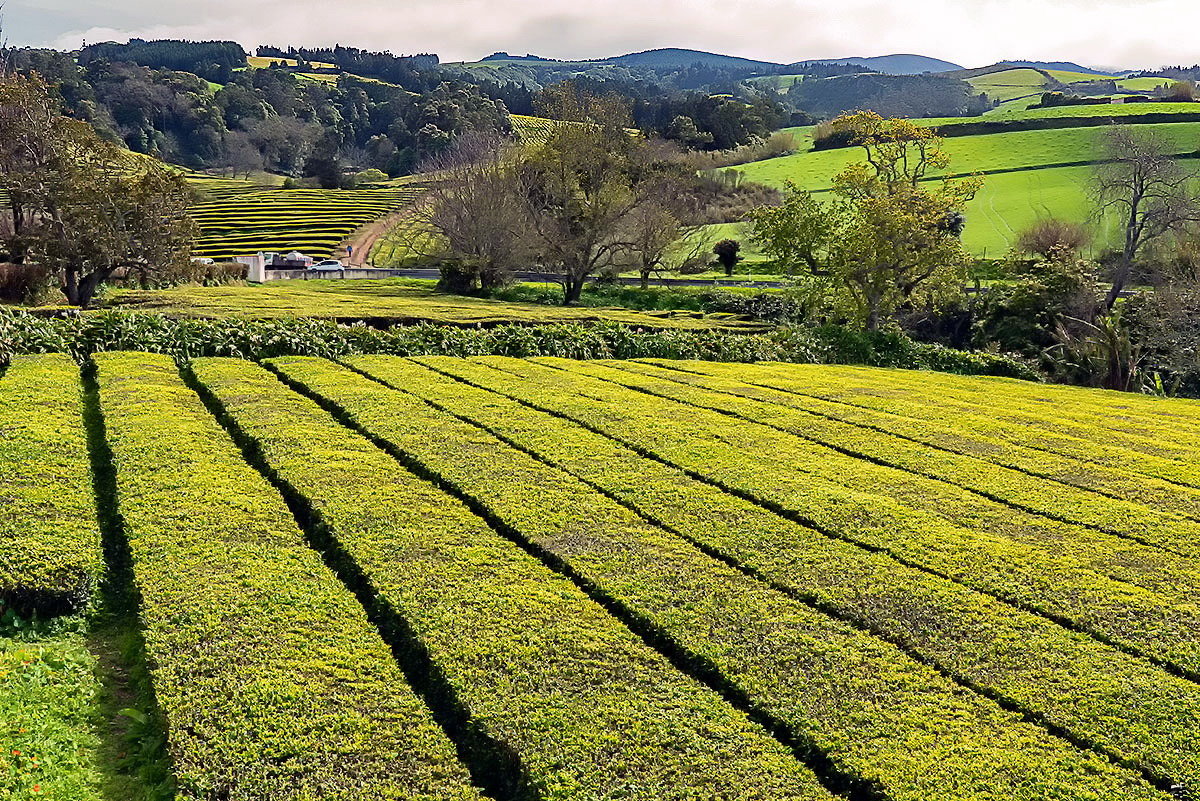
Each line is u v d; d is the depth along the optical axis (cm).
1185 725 729
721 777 652
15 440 1336
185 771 657
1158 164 4803
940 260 3891
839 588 966
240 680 763
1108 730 720
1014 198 7481
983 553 1082
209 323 2270
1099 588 993
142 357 2056
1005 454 1606
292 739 690
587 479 1313
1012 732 714
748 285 5928
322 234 7944
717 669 798
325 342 2339
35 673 840
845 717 729
